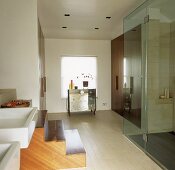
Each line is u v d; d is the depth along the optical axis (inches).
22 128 58.1
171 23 142.9
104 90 256.1
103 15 159.3
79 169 93.4
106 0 129.2
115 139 145.7
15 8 124.0
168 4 125.8
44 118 106.3
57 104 246.5
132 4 136.6
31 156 90.1
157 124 143.6
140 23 145.1
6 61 125.6
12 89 122.0
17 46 125.7
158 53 145.5
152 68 145.2
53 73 242.2
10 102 102.6
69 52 243.8
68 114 233.3
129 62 173.2
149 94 144.0
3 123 75.9
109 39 248.2
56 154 91.6
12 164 42.4
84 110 231.0
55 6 138.0
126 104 177.2
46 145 90.8
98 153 120.6
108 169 100.7
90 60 251.1
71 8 142.4
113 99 247.4
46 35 222.7
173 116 147.6
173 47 146.3
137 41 152.5
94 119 208.1
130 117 164.1
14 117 82.5
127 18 161.8
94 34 223.5
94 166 103.7
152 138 139.0
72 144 103.5
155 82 145.7
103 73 254.2
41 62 173.0
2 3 123.3
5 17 123.9
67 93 240.2
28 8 124.6
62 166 92.2
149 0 126.4
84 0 128.6
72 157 92.6
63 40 241.6
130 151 123.6
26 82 127.8
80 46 245.9
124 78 188.9
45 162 91.0
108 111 248.8
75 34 222.1
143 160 110.8
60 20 170.4
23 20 124.9
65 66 245.6
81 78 249.9
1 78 126.0
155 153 118.0
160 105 146.0
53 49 240.1
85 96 229.3
